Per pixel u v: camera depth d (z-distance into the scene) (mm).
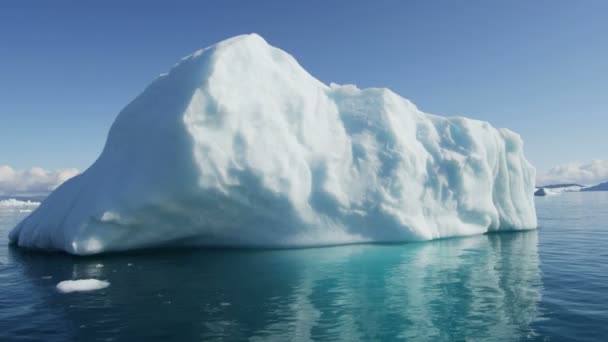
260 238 10555
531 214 15125
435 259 8953
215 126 9625
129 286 6715
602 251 10062
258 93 10641
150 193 9297
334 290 6395
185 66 10836
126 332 4652
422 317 5090
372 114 12320
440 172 12477
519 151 15430
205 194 9508
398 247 10516
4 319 5148
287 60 12320
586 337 4387
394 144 11672
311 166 10938
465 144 13273
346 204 10812
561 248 10562
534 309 5367
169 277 7344
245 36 11547
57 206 11203
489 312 5262
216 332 4621
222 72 10070
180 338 4453
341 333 4570
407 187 11406
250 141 9828
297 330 4668
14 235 12727
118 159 10453
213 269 8023
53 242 10539
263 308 5496
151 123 10086
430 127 13297
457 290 6359
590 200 48438
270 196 9953
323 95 12695
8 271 8102
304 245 10508
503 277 7230
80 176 11906
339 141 11648
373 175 11273
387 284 6766
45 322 5023
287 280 7066
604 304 5555
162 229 9945
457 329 4668
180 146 9312
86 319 5105
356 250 10078
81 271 7973
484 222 13180
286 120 11047
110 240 9594
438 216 12180
